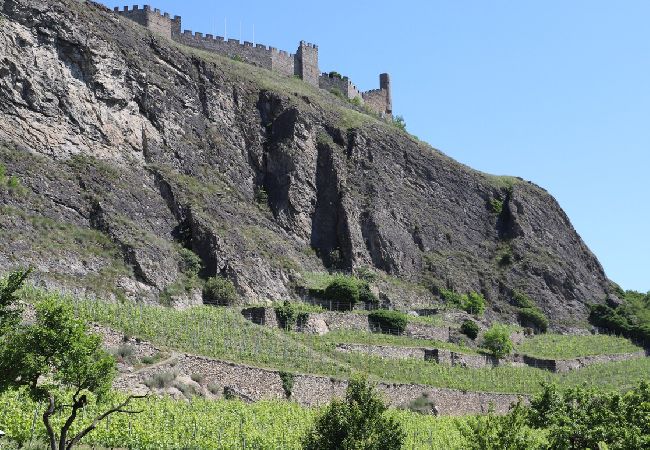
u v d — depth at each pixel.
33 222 72.88
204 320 72.75
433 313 99.31
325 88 138.00
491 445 43.50
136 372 57.81
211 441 49.62
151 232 83.44
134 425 47.00
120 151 88.12
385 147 118.25
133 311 67.62
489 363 91.25
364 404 42.72
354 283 92.44
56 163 81.00
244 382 63.91
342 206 104.88
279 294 88.06
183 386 58.62
